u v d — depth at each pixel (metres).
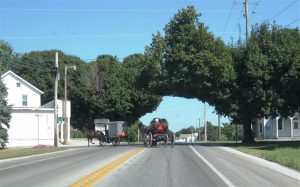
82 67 100.31
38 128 61.19
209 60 46.16
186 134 169.88
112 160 26.61
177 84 48.22
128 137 73.75
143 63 49.66
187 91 50.06
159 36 48.94
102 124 68.69
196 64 46.66
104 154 33.00
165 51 48.66
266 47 45.88
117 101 92.00
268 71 44.69
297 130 75.81
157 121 45.03
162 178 17.70
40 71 99.81
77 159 28.59
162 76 48.66
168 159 27.12
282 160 24.92
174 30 48.91
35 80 98.69
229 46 49.19
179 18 48.38
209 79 47.19
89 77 94.81
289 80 44.09
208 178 17.84
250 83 46.47
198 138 133.62
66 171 20.77
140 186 15.46
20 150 43.03
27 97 70.19
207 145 47.75
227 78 46.25
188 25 47.91
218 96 47.12
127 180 17.05
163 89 49.75
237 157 29.47
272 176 18.81
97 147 47.75
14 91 69.69
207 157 28.92
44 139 61.28
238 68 47.34
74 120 97.50
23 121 60.78
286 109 46.81
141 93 91.44
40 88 98.19
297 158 25.45
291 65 44.03
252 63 44.94
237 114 47.78
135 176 18.33
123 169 21.19
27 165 25.03
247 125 49.91
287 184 16.39
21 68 99.50
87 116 97.56
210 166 22.81
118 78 93.44
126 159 27.14
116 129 62.16
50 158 30.72
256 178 18.06
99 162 25.55
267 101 45.34
